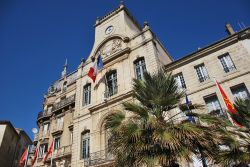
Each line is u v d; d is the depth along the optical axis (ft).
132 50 71.97
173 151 28.07
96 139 63.46
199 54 60.13
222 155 30.91
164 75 39.86
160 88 36.81
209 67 57.57
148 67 64.28
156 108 36.22
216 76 55.42
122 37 77.46
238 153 30.32
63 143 86.89
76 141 68.90
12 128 108.58
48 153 78.74
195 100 55.16
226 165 30.50
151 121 31.81
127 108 36.60
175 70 62.59
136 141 29.73
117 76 70.33
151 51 66.54
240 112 36.81
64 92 106.63
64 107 96.73
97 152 60.18
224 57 56.90
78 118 73.36
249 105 36.52
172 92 36.94
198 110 53.16
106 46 82.07
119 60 72.84
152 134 30.14
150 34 70.79
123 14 85.51
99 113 67.51
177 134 29.14
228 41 56.90
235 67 53.93
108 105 66.33
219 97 52.42
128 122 34.30
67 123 91.97
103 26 89.97
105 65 76.28
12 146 113.19
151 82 38.09
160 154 28.19
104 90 71.20
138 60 69.21
